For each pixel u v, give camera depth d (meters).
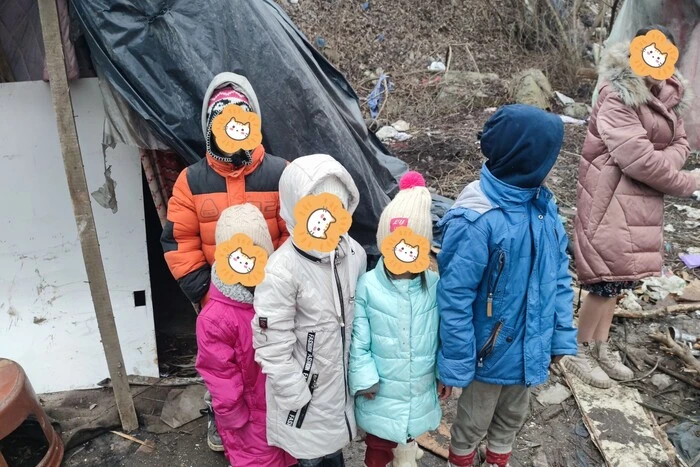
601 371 3.09
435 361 2.11
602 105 2.71
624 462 2.62
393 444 2.22
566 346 2.13
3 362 2.54
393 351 2.03
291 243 2.01
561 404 3.00
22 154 2.71
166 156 2.85
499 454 2.39
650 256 2.78
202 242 2.40
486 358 2.10
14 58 2.97
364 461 2.43
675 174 2.63
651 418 2.91
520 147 1.87
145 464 2.67
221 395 2.12
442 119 6.89
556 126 1.87
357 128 3.63
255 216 2.07
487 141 1.97
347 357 2.08
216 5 2.60
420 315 2.03
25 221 2.81
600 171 2.76
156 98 2.52
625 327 3.54
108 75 2.49
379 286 2.03
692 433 2.79
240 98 2.25
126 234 2.95
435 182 5.26
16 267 2.88
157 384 3.08
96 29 2.42
